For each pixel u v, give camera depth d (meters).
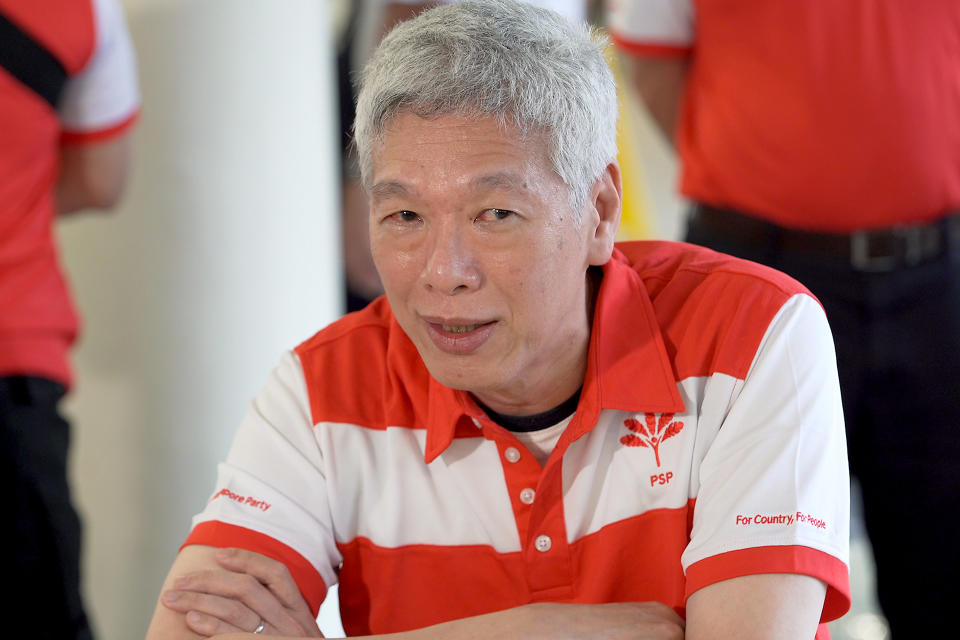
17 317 5.14
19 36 5.14
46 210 5.38
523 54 3.04
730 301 3.54
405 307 3.22
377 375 3.76
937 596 6.05
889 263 5.88
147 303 6.31
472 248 3.07
